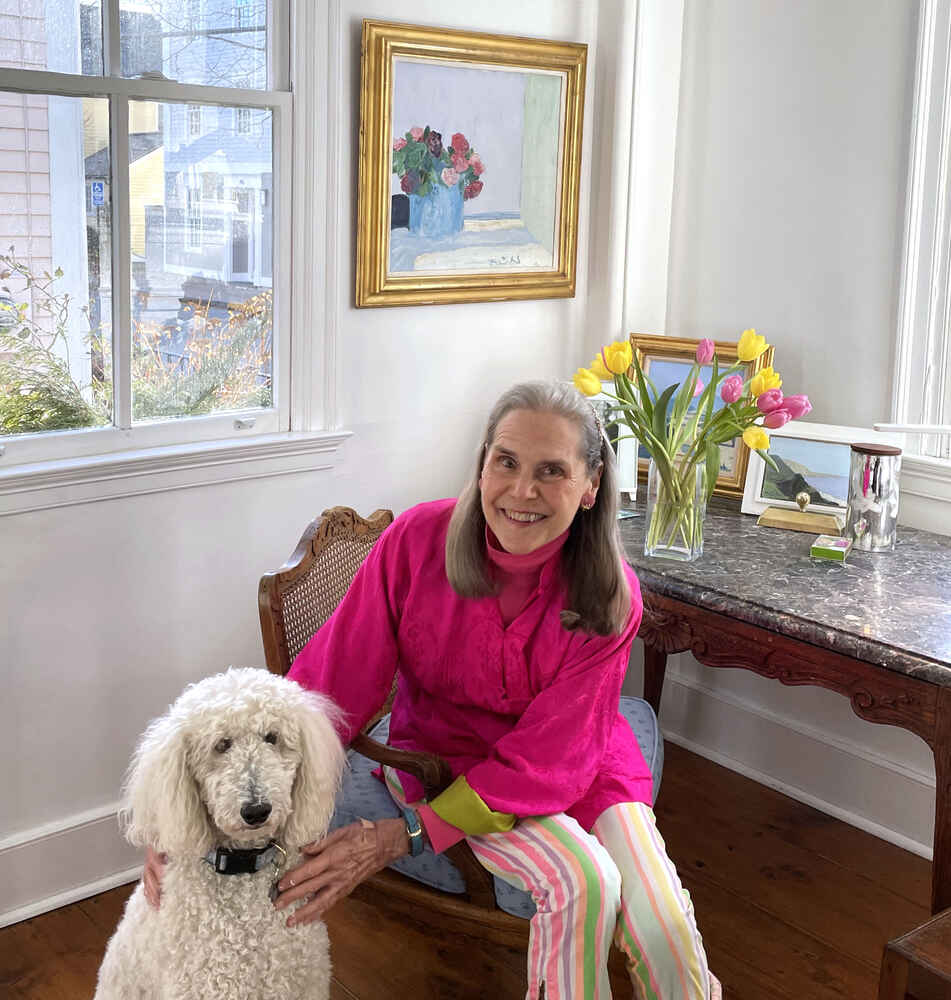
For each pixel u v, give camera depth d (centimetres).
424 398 304
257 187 264
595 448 193
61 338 241
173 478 257
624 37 315
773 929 255
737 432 253
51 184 233
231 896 168
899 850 288
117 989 180
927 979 170
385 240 282
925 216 277
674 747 340
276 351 275
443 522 206
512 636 199
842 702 301
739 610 233
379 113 273
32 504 236
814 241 302
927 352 283
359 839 184
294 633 218
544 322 326
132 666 260
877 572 252
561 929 184
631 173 323
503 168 304
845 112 291
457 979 238
